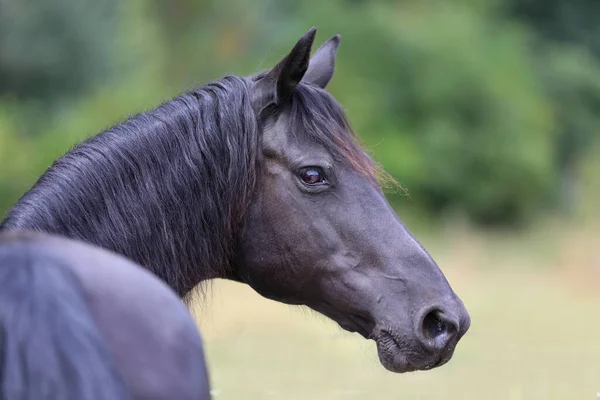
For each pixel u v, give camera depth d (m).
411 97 29.00
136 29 29.58
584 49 41.28
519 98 30.03
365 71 29.08
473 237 26.56
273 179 4.75
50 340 2.76
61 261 3.08
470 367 11.84
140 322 3.14
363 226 4.71
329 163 4.73
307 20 30.31
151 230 4.48
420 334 4.55
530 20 41.56
